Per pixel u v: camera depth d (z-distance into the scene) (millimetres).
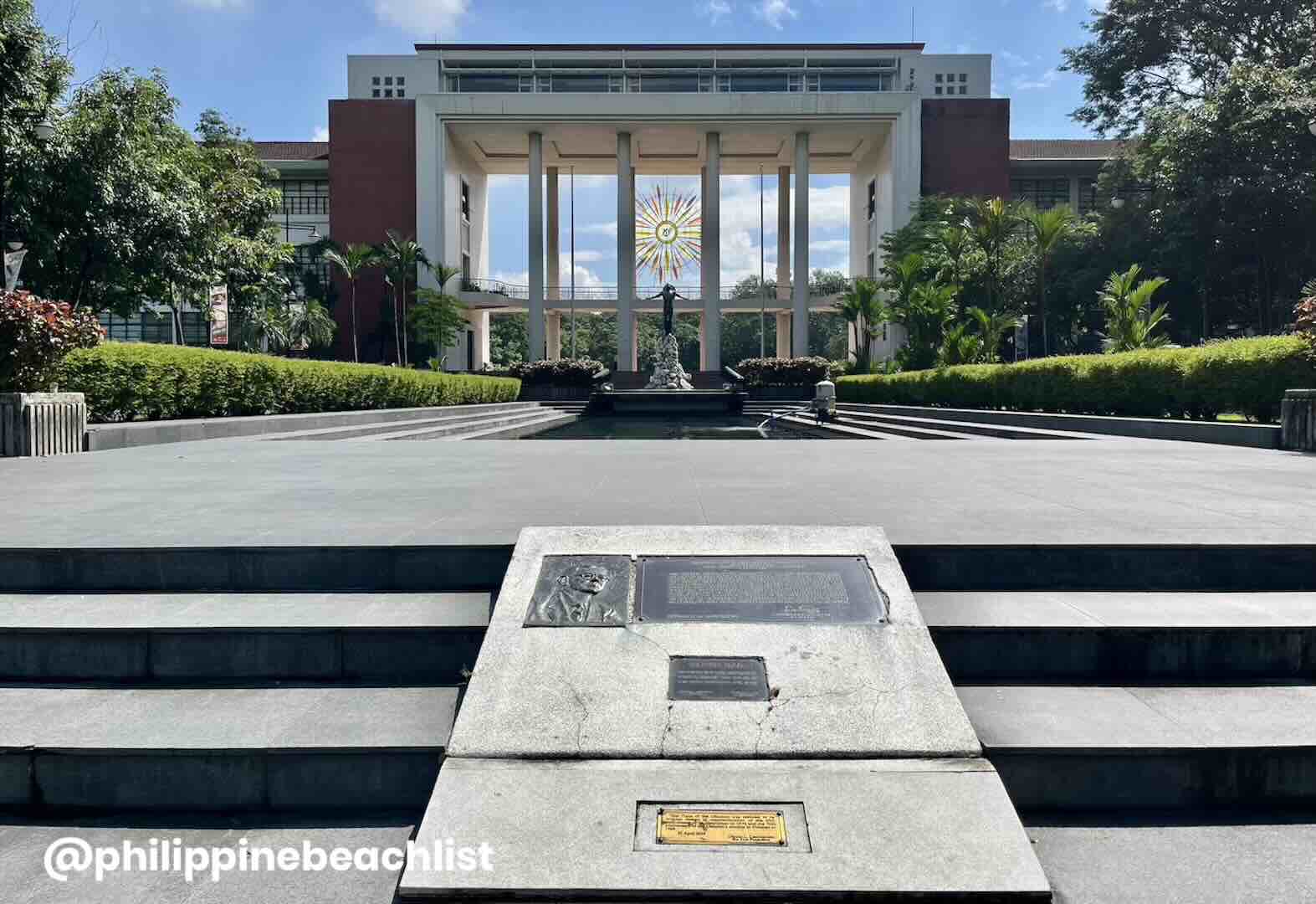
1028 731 2988
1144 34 37781
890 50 51125
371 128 50219
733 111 48469
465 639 3516
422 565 4090
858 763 2734
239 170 36625
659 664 3100
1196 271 33656
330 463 8898
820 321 95062
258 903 2504
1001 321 28906
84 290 22516
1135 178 41438
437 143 49156
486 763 2734
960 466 8219
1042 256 28953
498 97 48750
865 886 2322
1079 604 3742
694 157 56094
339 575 4105
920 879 2348
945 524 4578
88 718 3178
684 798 2598
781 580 3598
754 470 7875
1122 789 2879
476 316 59094
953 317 35156
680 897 2318
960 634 3445
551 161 56219
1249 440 11383
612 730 2830
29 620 3625
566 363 45312
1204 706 3180
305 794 2969
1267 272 33031
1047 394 18266
